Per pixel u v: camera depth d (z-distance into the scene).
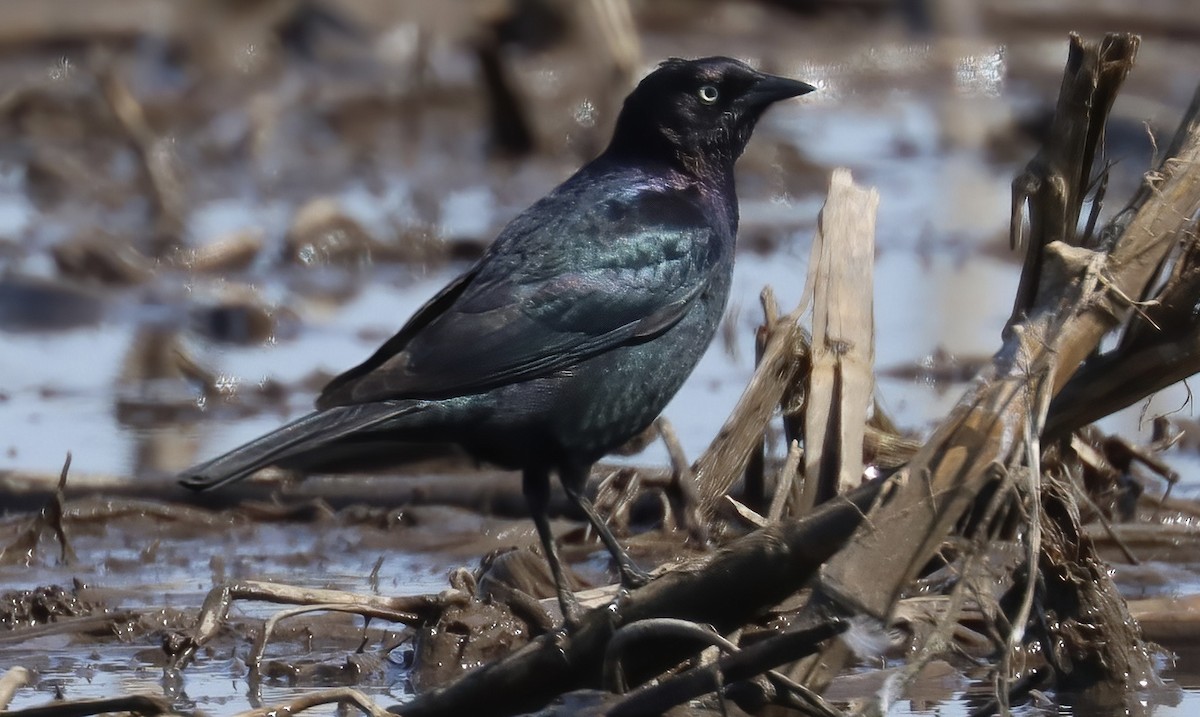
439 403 9.38
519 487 12.56
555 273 9.91
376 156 25.27
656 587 8.43
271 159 25.22
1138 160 22.19
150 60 28.81
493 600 9.88
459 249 20.22
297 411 15.18
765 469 11.47
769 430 11.73
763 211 22.33
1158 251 8.48
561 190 10.60
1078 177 8.99
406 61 29.56
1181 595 10.16
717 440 11.19
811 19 31.97
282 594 9.55
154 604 10.66
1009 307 17.81
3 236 20.70
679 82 10.79
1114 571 10.84
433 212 21.48
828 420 9.99
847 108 28.84
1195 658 9.50
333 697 8.11
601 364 9.88
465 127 26.92
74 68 27.48
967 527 8.30
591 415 9.84
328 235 20.05
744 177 24.42
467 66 29.59
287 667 9.52
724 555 8.28
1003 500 8.04
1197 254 8.73
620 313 9.92
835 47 30.66
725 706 7.92
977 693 9.05
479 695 8.54
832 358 10.16
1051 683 9.05
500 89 24.84
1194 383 15.08
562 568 9.34
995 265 19.70
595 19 25.09
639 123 10.85
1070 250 8.38
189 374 16.16
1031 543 7.75
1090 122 8.96
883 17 31.73
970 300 18.11
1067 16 30.58
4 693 8.09
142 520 12.46
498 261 10.02
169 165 23.56
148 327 17.75
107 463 13.50
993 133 26.94
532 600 9.57
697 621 8.38
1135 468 12.38
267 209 22.31
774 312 11.16
